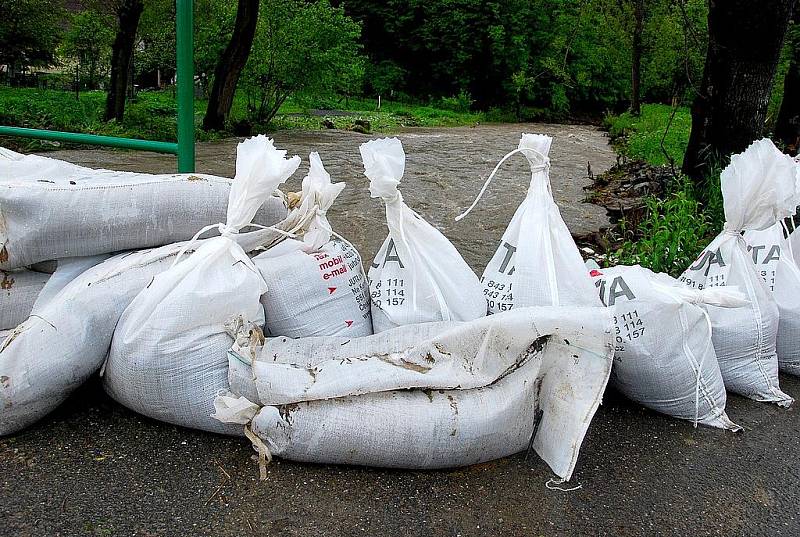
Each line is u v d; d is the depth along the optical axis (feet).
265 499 7.63
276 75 52.65
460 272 9.53
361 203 23.84
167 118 52.54
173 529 7.13
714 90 20.22
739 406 10.49
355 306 9.78
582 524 7.61
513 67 95.55
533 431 8.64
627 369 9.57
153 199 9.41
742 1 18.89
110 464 8.04
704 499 8.20
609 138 58.75
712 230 16.90
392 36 102.89
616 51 84.58
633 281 9.61
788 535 7.69
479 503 7.80
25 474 7.75
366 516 7.48
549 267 9.53
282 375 7.92
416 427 7.83
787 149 27.63
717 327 10.57
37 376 8.12
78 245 9.20
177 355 8.20
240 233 9.91
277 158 9.01
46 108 47.06
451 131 63.67
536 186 10.05
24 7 65.21
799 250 12.67
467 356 8.21
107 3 48.06
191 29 13.67
